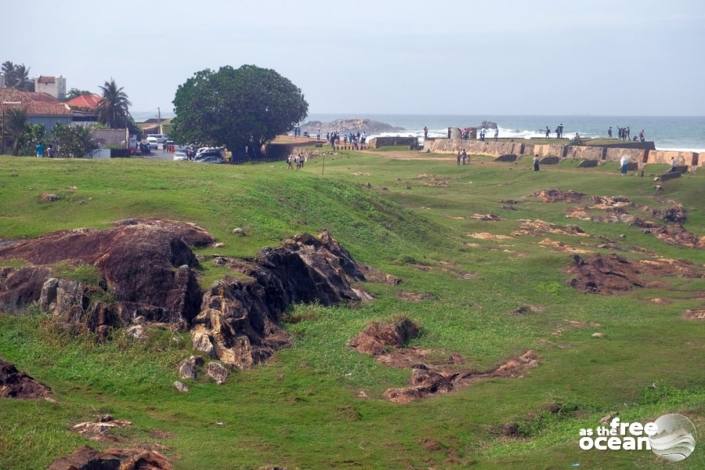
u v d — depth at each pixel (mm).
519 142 89000
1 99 97062
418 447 20469
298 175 49281
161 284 27266
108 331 25734
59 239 29719
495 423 22172
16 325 25750
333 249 35688
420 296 34812
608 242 51875
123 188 39281
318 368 25766
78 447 17703
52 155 71875
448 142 95000
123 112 118438
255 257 31109
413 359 27250
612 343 30141
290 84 105625
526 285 39688
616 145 86812
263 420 21875
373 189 60750
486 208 58906
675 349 29375
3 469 16453
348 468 18984
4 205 35531
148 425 20453
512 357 28281
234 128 98312
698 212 60938
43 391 21391
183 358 24938
